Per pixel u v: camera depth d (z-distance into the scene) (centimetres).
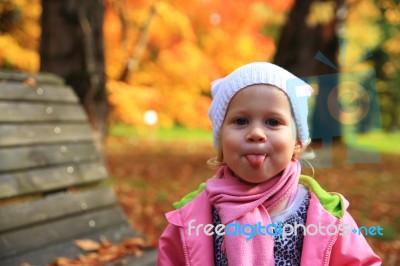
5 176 297
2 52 1123
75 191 342
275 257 171
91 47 624
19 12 1172
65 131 355
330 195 181
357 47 1118
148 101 1236
